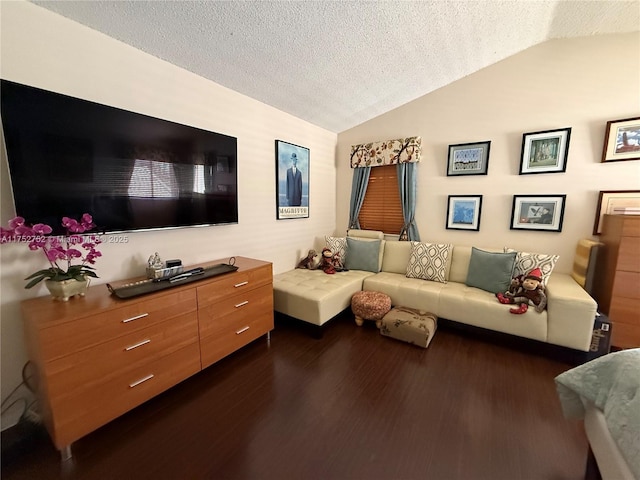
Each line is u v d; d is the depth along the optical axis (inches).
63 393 49.8
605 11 83.0
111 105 68.4
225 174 94.7
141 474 49.3
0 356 56.4
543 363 83.4
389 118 140.5
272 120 116.4
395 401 67.3
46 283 56.6
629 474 34.1
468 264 114.7
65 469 50.1
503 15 82.7
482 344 95.0
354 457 52.4
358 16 72.9
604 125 96.3
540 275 91.6
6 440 54.1
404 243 132.0
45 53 58.0
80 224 60.5
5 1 52.8
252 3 63.3
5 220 55.8
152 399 68.1
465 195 124.1
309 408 65.2
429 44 91.3
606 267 90.7
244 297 85.6
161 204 77.3
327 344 95.6
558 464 50.6
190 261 90.4
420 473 49.1
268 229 119.6
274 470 49.9
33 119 54.7
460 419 61.4
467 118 121.0
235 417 62.4
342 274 125.3
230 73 89.3
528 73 106.9
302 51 83.8
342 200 162.2
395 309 107.1
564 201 104.1
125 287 64.4
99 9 59.5
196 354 72.6
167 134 77.2
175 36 70.2
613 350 86.0
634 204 92.7
